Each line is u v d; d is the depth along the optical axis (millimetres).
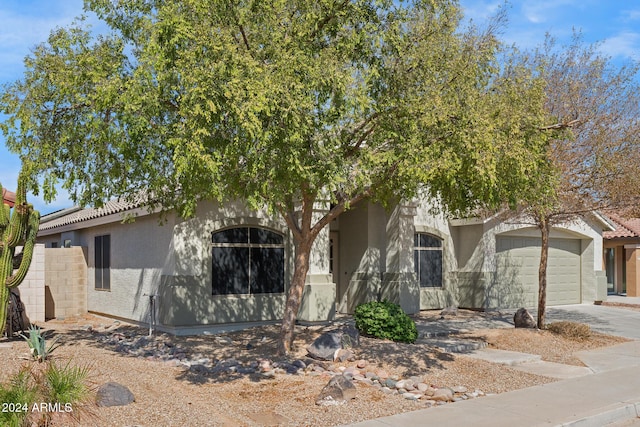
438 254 20234
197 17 9133
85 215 19859
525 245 21438
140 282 16125
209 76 8383
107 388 7945
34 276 16594
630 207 14594
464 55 10523
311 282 15742
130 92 8984
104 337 14234
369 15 10688
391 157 9820
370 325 13477
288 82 9031
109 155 10766
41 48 10211
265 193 9352
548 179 11234
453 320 17516
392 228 17938
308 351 11602
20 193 12219
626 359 12758
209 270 14688
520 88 10586
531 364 12180
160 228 15094
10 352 10883
